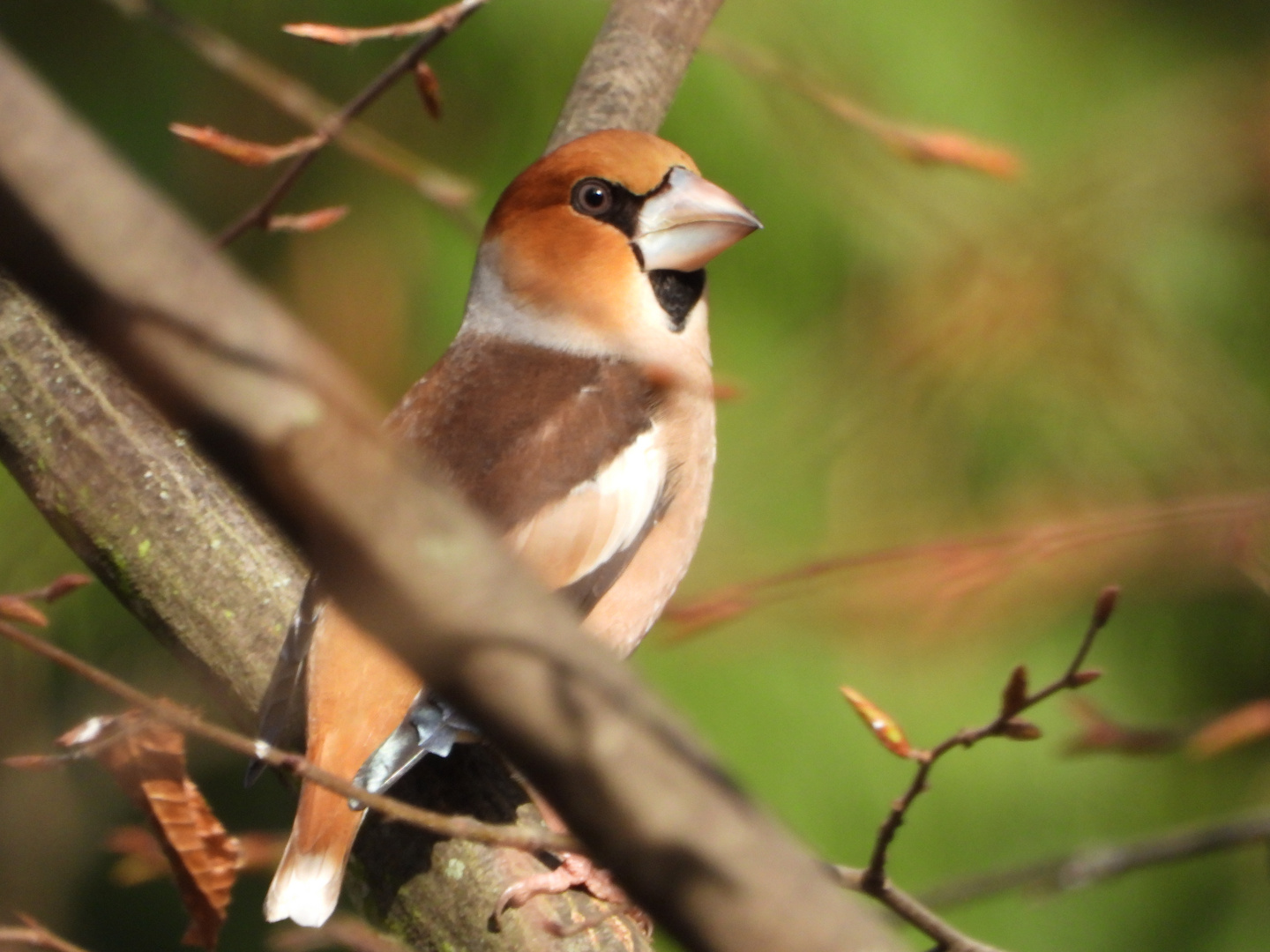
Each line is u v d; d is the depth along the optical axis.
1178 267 11.72
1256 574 8.60
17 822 12.26
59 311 2.72
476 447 7.98
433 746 6.55
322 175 11.27
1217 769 12.27
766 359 11.05
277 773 7.31
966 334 10.24
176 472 7.07
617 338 8.56
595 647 3.13
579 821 3.16
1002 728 5.92
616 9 9.13
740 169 11.15
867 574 8.80
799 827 11.05
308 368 2.84
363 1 10.99
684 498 8.41
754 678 11.05
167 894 12.80
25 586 10.55
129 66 11.13
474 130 11.26
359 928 6.30
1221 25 12.23
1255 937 12.41
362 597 2.97
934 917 6.42
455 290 11.16
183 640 6.98
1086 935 12.43
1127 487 10.12
